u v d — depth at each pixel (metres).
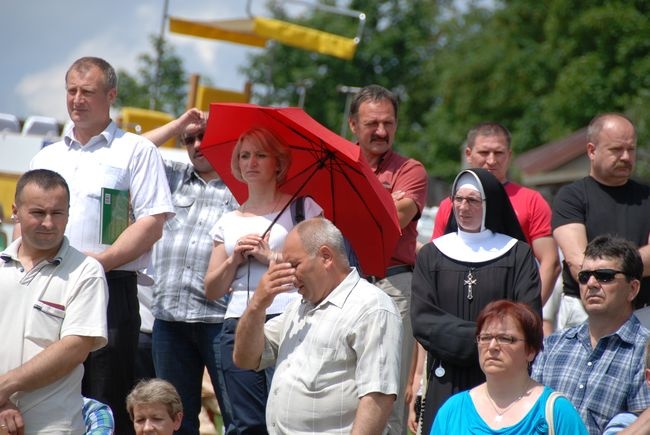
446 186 69.75
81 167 16.44
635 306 16.78
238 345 13.38
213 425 22.22
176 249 17.75
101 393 16.23
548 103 82.06
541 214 18.92
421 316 15.37
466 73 92.31
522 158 78.19
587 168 70.31
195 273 17.47
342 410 12.86
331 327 12.95
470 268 15.43
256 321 13.19
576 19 82.69
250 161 15.73
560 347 14.88
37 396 13.65
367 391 12.70
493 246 15.55
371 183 15.98
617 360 14.41
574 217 17.38
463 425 12.62
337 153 16.00
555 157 71.94
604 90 79.31
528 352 12.54
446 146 95.00
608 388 14.30
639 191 17.47
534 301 15.04
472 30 103.00
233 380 15.83
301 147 16.30
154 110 47.22
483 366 12.60
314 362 12.95
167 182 16.88
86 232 16.20
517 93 89.06
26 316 13.74
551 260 18.77
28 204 13.69
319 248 13.06
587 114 79.75
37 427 13.61
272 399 13.30
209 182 18.42
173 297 17.44
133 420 15.73
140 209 16.48
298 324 13.31
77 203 16.27
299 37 42.56
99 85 16.42
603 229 17.23
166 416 15.52
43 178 13.78
